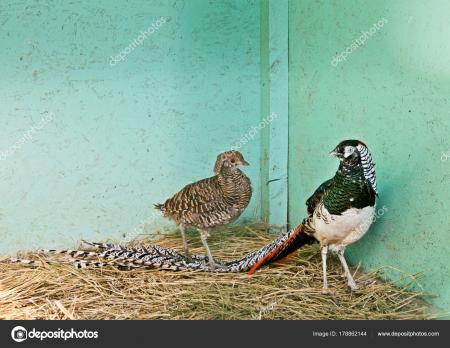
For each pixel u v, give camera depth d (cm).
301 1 389
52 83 388
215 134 404
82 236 397
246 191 371
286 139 404
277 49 398
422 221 344
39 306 354
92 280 364
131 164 398
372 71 358
